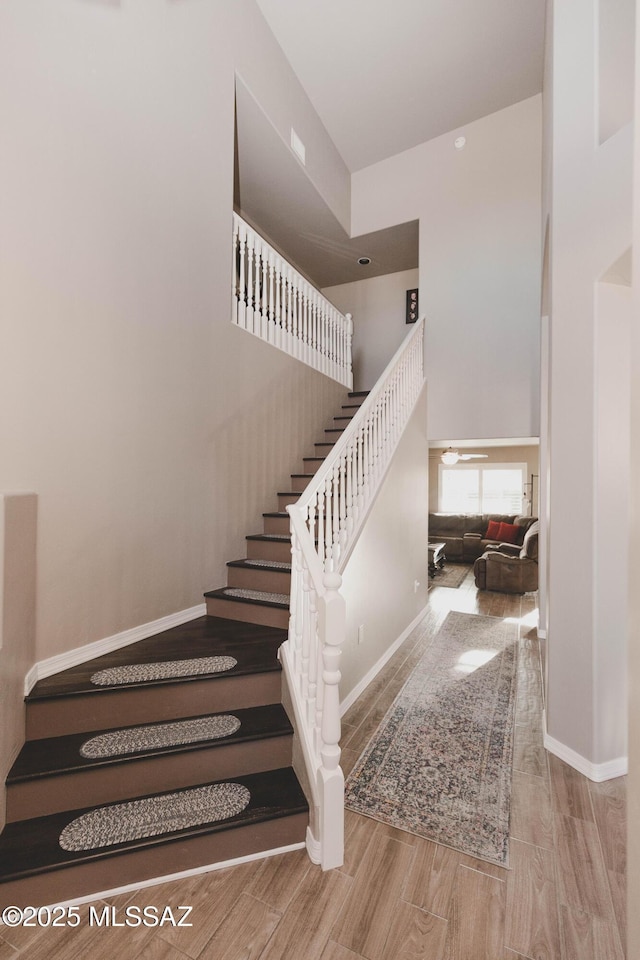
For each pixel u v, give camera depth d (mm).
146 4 2400
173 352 2596
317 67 4125
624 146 1896
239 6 3266
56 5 1928
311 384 4355
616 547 2088
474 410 4719
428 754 2268
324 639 1566
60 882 1403
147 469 2422
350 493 2854
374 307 6914
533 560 5789
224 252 3035
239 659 2129
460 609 5062
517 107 4574
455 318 4836
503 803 1913
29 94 1815
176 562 2625
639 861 704
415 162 5168
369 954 1281
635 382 766
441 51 3959
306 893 1474
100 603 2152
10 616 1558
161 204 2502
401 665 3396
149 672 1963
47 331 1889
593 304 2094
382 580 3352
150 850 1483
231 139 3125
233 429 3133
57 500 1937
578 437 2178
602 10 2156
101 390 2146
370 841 1700
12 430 1754
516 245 4566
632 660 762
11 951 1292
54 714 1755
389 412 3596
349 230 5570
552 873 1558
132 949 1297
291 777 1809
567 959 1266
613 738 2094
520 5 3527
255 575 2922
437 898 1459
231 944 1311
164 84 2521
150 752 1666
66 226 1969
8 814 1518
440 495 9609
